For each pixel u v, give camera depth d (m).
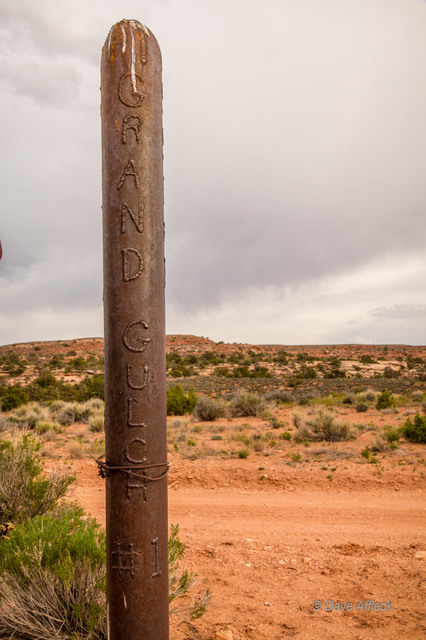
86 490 10.78
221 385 58.53
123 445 2.46
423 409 25.12
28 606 3.83
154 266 2.56
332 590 5.32
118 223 2.51
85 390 45.22
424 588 5.21
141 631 2.43
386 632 4.31
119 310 2.49
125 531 2.44
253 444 16.12
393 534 7.53
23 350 138.75
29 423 24.11
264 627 4.45
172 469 12.84
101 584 3.80
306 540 7.25
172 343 155.38
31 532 4.33
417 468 12.46
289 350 152.88
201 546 6.95
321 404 32.19
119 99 2.54
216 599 5.12
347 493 10.77
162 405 2.57
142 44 2.59
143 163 2.54
